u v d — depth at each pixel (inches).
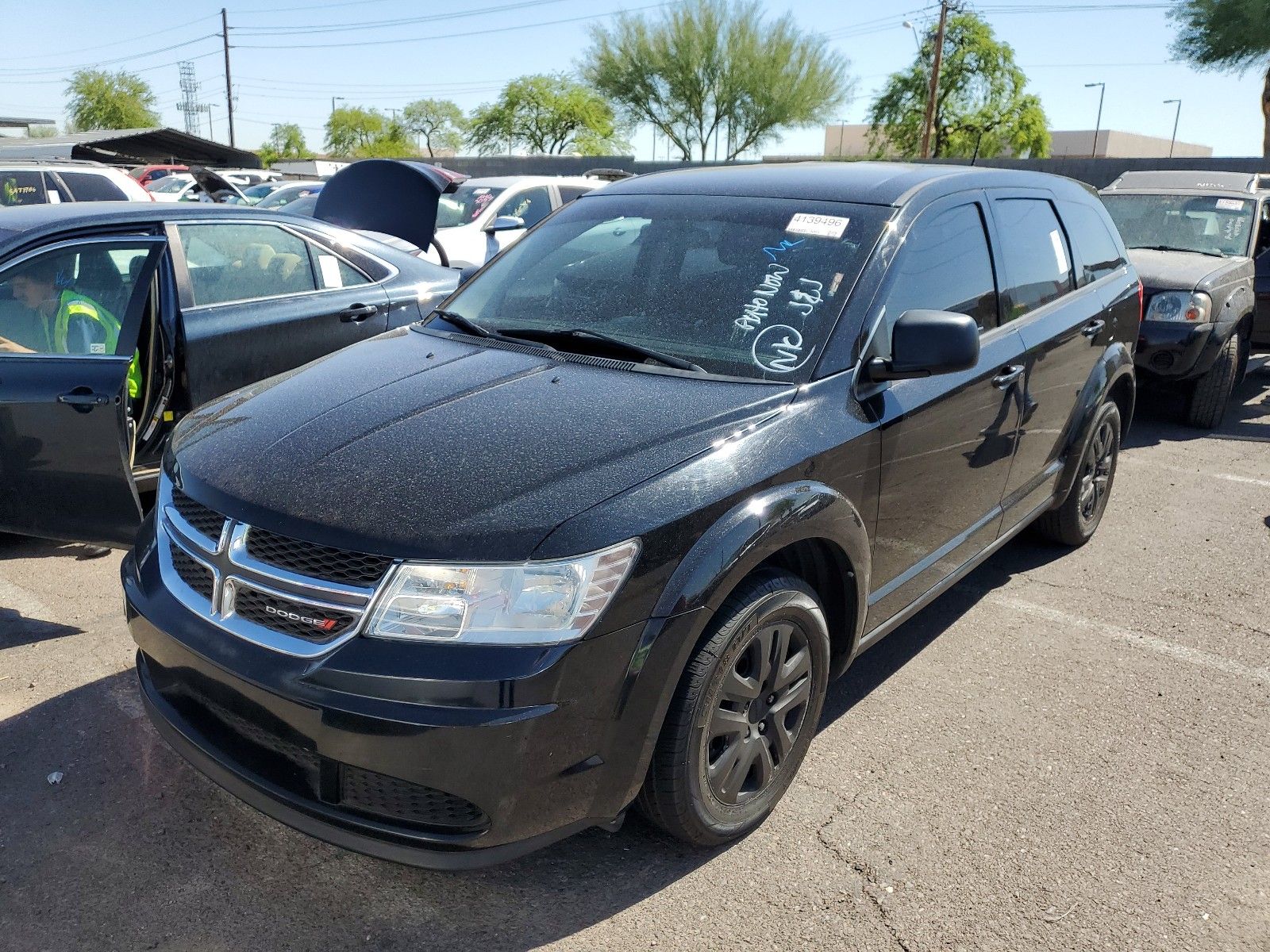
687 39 1706.4
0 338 153.7
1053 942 93.4
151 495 176.2
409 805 85.7
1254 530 206.8
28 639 147.6
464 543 84.4
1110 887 100.8
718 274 124.1
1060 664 148.6
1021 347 145.4
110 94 2432.3
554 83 2149.4
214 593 92.7
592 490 89.7
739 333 116.2
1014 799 115.2
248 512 91.7
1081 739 128.1
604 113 2161.7
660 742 93.8
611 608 85.9
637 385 108.1
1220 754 125.3
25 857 102.0
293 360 188.5
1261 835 109.7
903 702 136.9
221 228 183.0
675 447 96.3
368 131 2979.8
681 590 90.0
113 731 124.4
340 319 196.2
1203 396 286.8
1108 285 182.7
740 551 93.5
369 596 84.3
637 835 107.8
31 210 173.2
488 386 109.4
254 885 99.0
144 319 171.2
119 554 181.2
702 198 138.3
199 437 108.0
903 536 124.6
